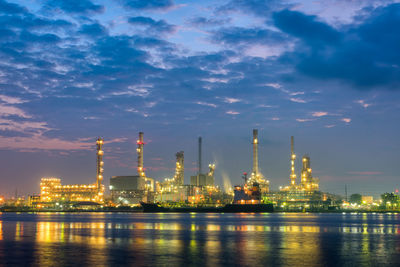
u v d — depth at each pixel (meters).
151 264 48.88
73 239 81.56
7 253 58.72
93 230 110.69
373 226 135.00
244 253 59.31
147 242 75.88
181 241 78.00
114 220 189.12
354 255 56.88
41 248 65.06
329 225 142.38
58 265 48.06
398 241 78.12
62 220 189.75
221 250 63.00
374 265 48.41
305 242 76.38
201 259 53.06
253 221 179.25
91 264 48.75
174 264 48.94
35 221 177.62
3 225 139.38
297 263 49.94
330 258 54.06
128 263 49.53
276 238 85.19
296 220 191.75
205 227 127.69
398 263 49.91
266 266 47.56
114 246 68.31
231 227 128.50
